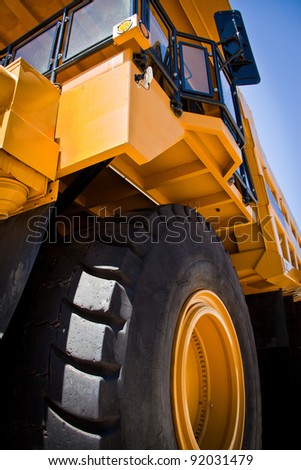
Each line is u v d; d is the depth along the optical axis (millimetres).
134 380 1173
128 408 1125
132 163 1993
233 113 2428
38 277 1450
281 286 3488
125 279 1320
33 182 1314
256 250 3230
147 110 1418
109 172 2078
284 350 3791
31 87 1396
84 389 1105
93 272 1352
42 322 1299
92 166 1487
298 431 3396
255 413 2164
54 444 1110
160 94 1581
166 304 1441
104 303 1227
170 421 1333
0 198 1306
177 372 1457
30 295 1410
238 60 2439
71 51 1804
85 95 1443
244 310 2430
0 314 1190
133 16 1396
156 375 1276
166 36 2053
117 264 1335
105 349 1141
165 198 2346
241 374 2016
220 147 1979
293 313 3928
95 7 1806
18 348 1306
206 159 1929
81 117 1411
